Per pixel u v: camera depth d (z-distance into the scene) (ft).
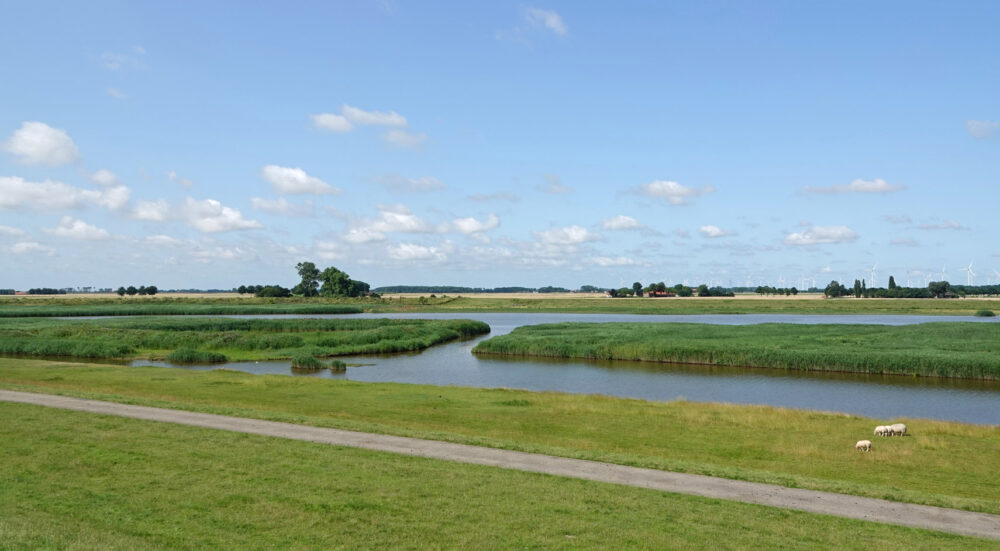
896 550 41.22
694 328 281.95
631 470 60.49
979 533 45.52
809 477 61.87
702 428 90.07
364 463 58.80
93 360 204.64
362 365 196.13
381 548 39.27
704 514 47.47
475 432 84.99
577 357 214.69
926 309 509.76
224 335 238.48
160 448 62.23
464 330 313.12
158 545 38.65
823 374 172.65
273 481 52.24
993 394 141.28
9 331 255.91
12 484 50.55
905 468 69.72
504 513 46.09
